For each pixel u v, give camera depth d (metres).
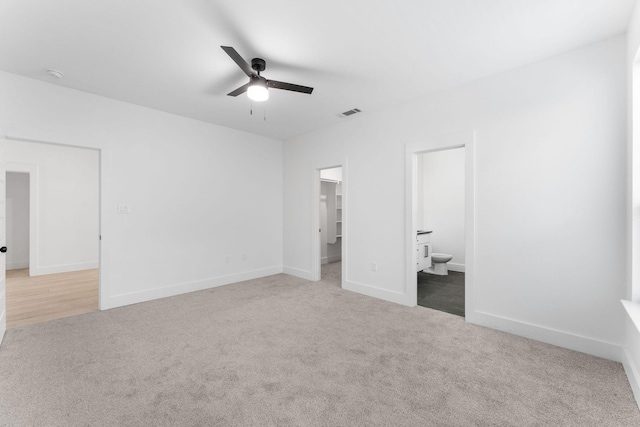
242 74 2.82
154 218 3.80
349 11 1.93
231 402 1.74
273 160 5.26
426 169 6.14
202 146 4.28
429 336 2.65
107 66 2.67
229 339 2.59
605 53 2.25
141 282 3.69
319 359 2.24
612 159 2.23
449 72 2.75
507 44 2.31
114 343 2.51
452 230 5.82
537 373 2.04
